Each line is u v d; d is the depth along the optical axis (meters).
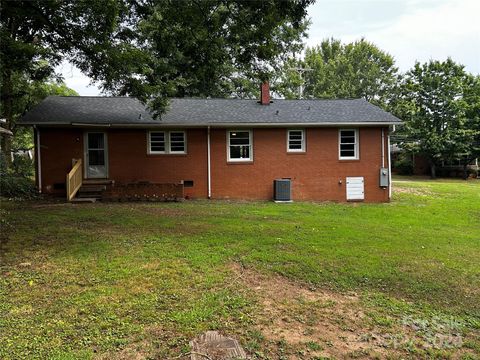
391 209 12.84
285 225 9.01
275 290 4.92
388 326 4.08
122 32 11.01
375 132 15.35
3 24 10.17
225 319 3.98
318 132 15.18
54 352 3.21
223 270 5.54
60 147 13.92
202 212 10.85
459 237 8.66
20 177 13.38
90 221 8.83
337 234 8.15
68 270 5.34
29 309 4.06
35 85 18.34
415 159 33.16
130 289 4.69
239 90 27.94
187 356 3.21
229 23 9.35
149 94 11.27
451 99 28.95
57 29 9.52
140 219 9.28
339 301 4.68
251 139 14.99
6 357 3.12
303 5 8.23
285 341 3.61
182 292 4.66
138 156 14.47
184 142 14.77
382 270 5.84
